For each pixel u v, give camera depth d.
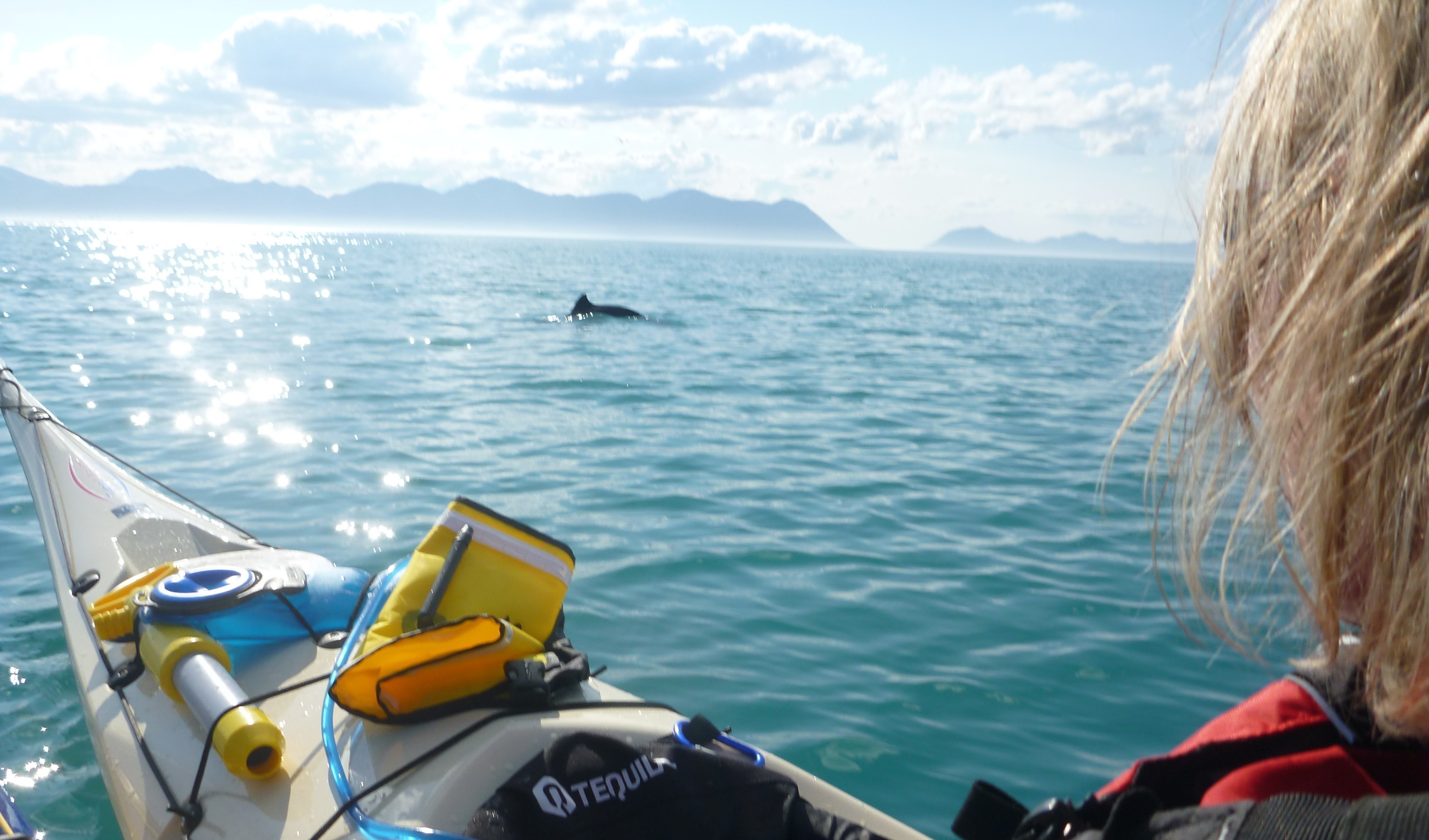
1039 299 37.53
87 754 3.50
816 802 2.34
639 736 2.35
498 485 7.07
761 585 5.18
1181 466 0.48
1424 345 0.35
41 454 5.16
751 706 3.89
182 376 11.34
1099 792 0.58
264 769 2.28
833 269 73.38
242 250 77.44
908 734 3.71
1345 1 0.40
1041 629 4.66
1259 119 0.44
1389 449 0.36
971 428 9.75
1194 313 0.47
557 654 2.55
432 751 2.21
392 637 2.52
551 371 12.59
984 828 0.66
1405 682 0.40
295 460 7.65
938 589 5.17
